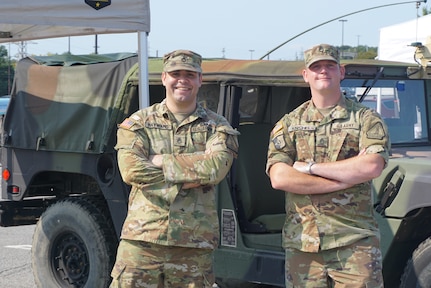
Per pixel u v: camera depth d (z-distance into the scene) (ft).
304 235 11.93
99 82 18.49
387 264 14.71
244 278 16.15
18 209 20.68
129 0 17.63
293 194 12.17
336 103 12.14
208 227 12.47
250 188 17.13
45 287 19.38
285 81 15.52
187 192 12.40
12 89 20.35
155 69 18.45
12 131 20.17
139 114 12.92
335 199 11.80
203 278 12.60
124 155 12.60
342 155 11.91
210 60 18.21
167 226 12.20
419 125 17.98
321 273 11.93
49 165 19.36
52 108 19.30
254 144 17.46
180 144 12.59
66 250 19.21
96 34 20.15
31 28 21.15
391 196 14.49
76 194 20.57
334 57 11.94
